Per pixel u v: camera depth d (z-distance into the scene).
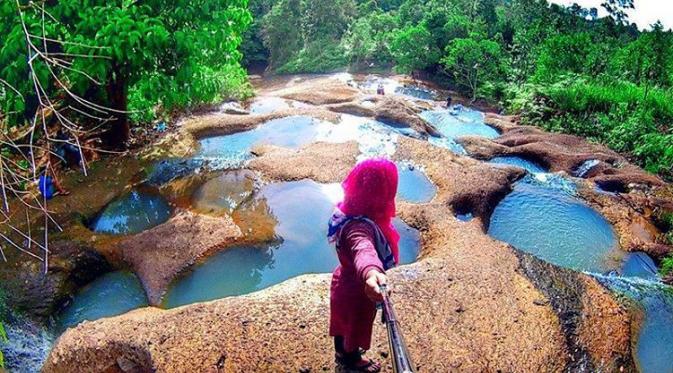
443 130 17.95
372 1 38.50
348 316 4.07
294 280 7.34
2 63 9.66
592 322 7.05
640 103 17.00
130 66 11.75
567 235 10.55
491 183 11.90
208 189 11.36
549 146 15.23
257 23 36.22
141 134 14.12
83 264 8.83
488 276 7.66
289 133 15.02
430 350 6.05
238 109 17.50
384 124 16.52
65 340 6.24
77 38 9.80
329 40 33.75
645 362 6.82
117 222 10.21
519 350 6.25
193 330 6.20
